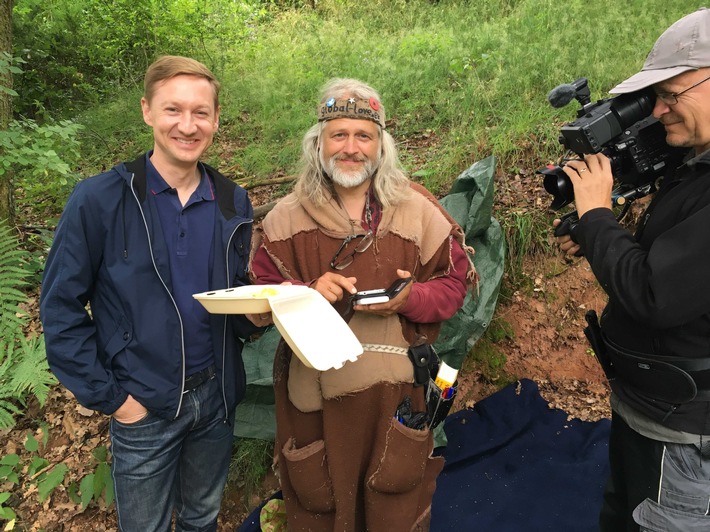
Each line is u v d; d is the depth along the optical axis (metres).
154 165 1.59
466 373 3.09
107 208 1.49
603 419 2.79
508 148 3.55
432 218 1.68
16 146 3.55
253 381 2.52
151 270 1.55
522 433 2.78
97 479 2.47
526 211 3.26
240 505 2.54
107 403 1.54
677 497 1.34
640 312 1.20
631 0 4.89
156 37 6.46
